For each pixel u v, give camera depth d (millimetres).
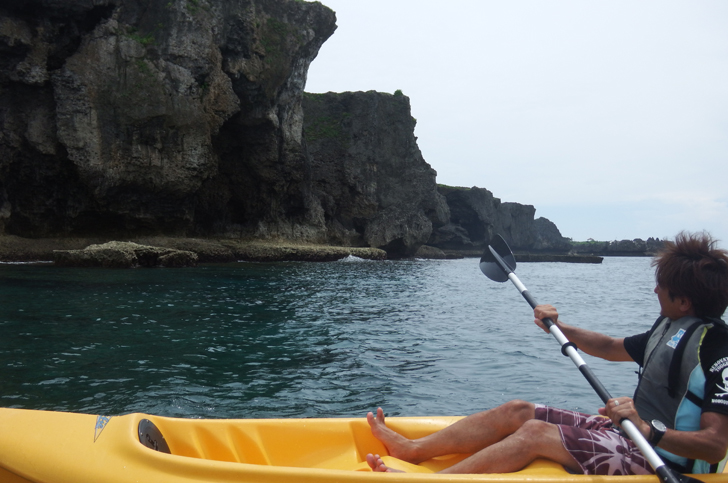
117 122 23281
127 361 5961
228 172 30156
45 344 6684
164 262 20797
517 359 6426
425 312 10836
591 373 2260
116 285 13516
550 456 2164
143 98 23609
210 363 6000
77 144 22469
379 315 10172
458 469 2211
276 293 13328
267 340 7371
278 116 30609
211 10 25266
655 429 1890
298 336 7734
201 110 25250
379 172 42156
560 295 17219
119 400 4609
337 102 41281
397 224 42125
